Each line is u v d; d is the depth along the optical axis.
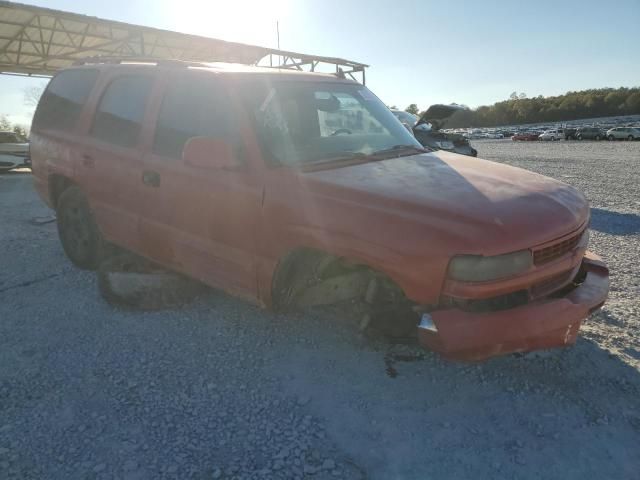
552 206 2.99
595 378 3.20
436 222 2.68
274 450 2.60
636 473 2.44
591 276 3.26
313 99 3.94
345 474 2.44
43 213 7.99
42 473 2.44
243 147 3.37
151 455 2.56
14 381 3.18
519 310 2.70
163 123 3.92
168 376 3.25
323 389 3.11
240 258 3.39
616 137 51.91
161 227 3.90
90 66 5.07
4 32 13.85
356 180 3.09
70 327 3.90
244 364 3.38
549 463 2.50
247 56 15.36
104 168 4.31
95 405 2.96
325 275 3.28
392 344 3.38
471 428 2.76
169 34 12.05
